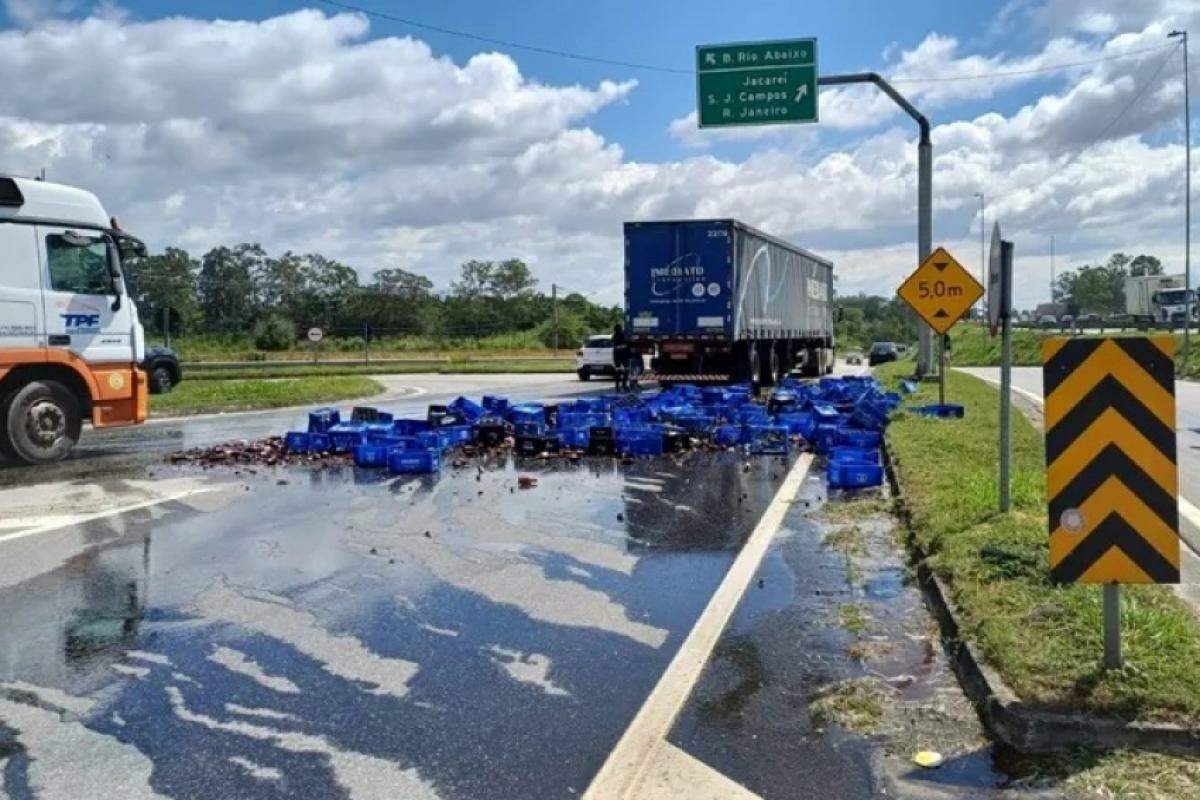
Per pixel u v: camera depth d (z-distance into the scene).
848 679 4.91
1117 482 4.38
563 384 32.91
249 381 28.73
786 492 10.35
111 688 4.84
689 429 14.49
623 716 4.50
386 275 86.50
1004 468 7.68
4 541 8.03
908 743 4.17
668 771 3.95
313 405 23.05
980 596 5.53
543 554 7.63
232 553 7.63
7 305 12.03
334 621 5.91
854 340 114.31
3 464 12.48
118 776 3.92
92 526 8.62
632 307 24.11
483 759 4.06
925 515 7.90
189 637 5.61
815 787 3.81
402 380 35.88
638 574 7.02
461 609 6.16
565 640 5.57
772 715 4.50
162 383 26.38
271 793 3.78
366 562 7.35
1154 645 4.67
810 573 7.01
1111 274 119.31
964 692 4.70
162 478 11.37
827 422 14.88
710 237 23.58
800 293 31.94
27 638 5.60
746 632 5.69
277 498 10.03
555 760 4.05
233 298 86.00
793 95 22.91
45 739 4.26
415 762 4.04
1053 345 4.42
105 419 13.09
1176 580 4.33
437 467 11.95
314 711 4.56
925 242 23.77
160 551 7.69
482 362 54.06
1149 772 3.73
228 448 13.58
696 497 10.10
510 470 12.01
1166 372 4.34
